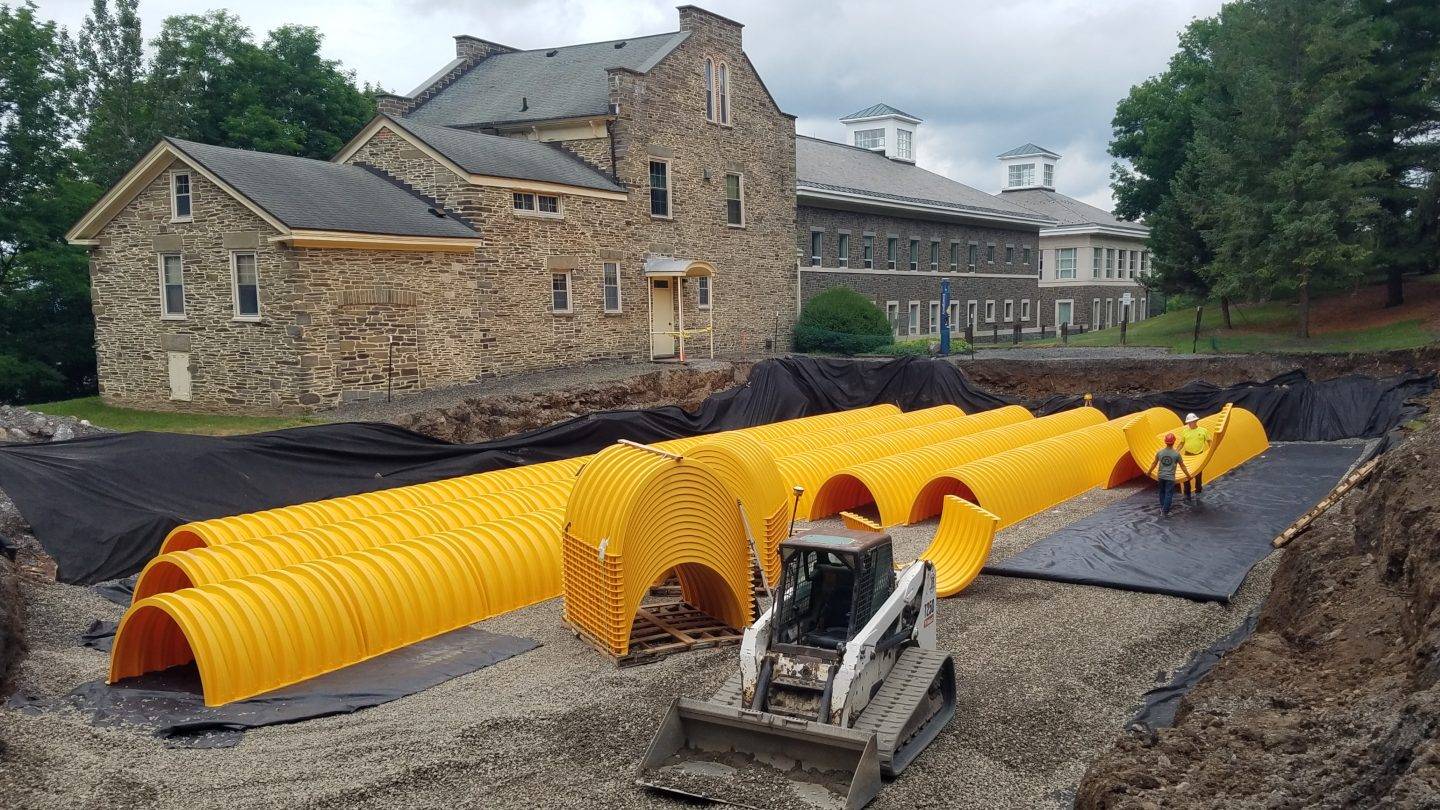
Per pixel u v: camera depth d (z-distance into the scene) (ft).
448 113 126.93
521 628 45.96
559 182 103.45
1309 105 112.88
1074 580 51.37
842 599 33.91
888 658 33.40
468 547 48.39
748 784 29.09
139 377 89.76
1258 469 80.33
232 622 38.63
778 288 139.13
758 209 134.72
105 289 90.84
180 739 34.14
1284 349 114.52
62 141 127.24
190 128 126.72
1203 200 122.42
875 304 154.71
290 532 50.65
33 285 124.77
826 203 150.51
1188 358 110.11
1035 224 204.03
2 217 116.26
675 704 31.01
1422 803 19.49
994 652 41.39
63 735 34.09
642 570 41.45
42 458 57.00
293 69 140.56
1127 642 42.42
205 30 134.72
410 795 29.60
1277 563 53.47
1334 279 114.42
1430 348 98.99
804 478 69.67
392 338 86.69
